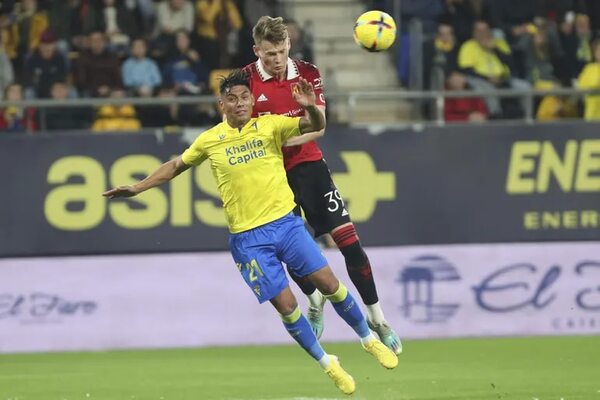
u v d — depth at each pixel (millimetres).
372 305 32594
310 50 54094
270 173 29953
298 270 30172
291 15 59250
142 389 36375
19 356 46750
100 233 48562
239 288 49312
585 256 50469
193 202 49000
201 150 30203
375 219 49562
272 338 49531
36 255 48281
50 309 48344
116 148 48406
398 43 57906
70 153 48281
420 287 49875
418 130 49750
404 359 43531
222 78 30031
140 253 48875
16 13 54844
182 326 49031
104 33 54594
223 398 33938
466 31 56656
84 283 48531
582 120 50250
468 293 50094
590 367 40406
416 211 49750
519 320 50375
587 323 50625
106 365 43219
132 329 48750
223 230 49188
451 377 38156
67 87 52812
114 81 53344
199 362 43781
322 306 33344
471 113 51188
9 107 48625
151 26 55750
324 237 49531
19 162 48062
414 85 55625
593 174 50406
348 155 49406
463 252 50094
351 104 49906
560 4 58094
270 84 31750
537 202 50250
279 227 29938
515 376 38156
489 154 50062
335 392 34969
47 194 48219
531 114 51344
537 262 50375
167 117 50344
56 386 37500
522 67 55781
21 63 54250
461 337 50062
